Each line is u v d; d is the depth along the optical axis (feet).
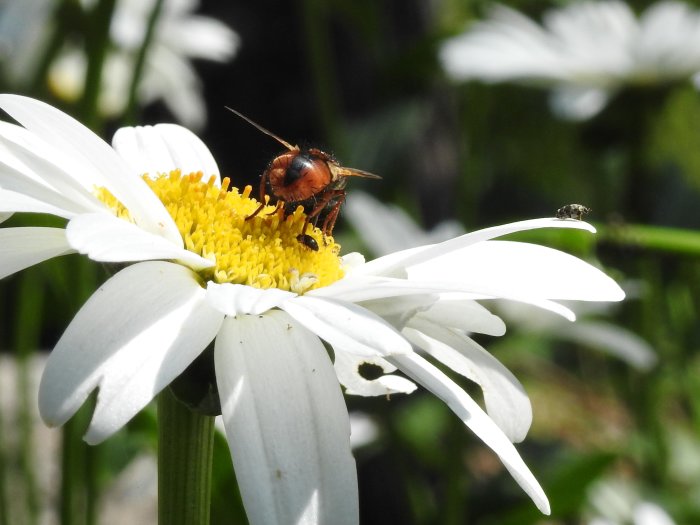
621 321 1.12
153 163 0.63
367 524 1.13
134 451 0.83
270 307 0.51
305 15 1.01
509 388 0.58
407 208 1.13
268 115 1.30
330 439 0.51
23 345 0.84
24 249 0.53
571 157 1.28
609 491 0.94
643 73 1.01
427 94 1.15
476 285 0.53
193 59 1.28
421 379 0.54
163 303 0.52
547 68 1.05
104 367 0.49
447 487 0.87
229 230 0.56
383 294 0.53
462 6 1.22
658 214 1.44
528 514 0.79
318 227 0.61
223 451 0.64
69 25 0.82
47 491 0.94
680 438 1.14
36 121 0.53
